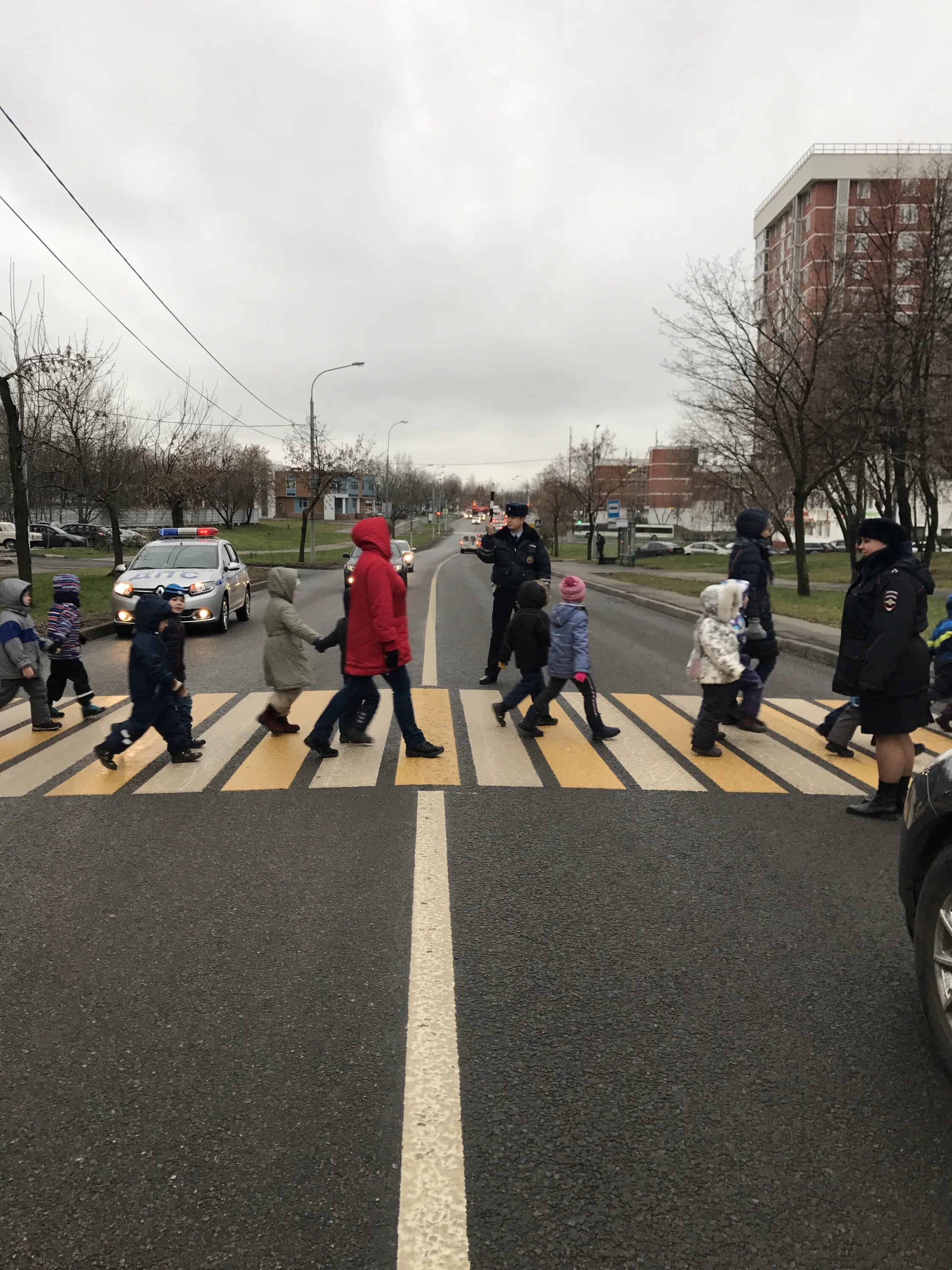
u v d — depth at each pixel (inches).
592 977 127.2
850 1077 104.0
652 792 220.2
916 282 788.0
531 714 278.2
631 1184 86.4
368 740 269.3
